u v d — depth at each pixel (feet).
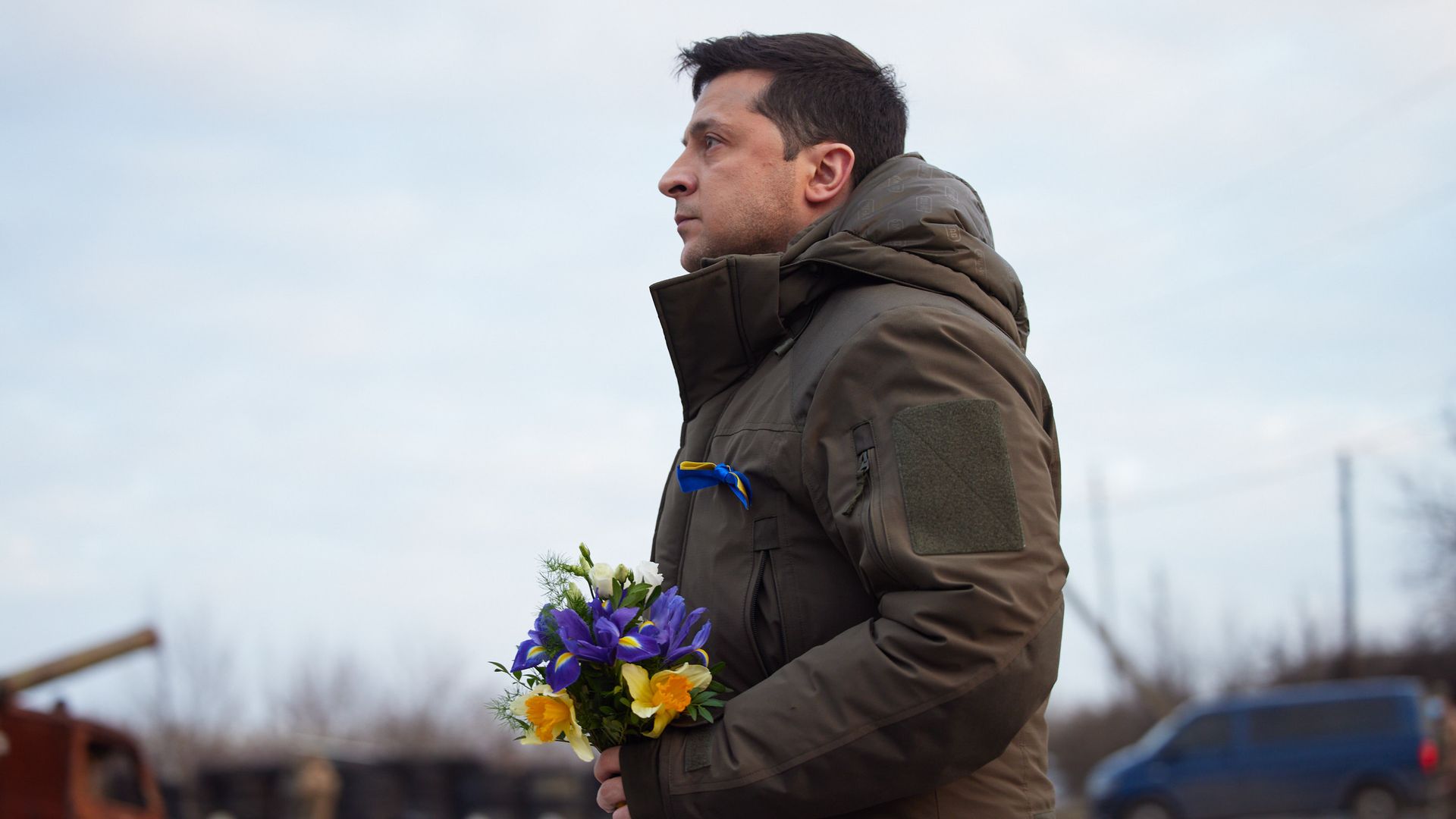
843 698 7.49
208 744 173.99
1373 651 144.66
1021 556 7.66
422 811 80.02
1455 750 75.20
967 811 8.04
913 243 8.84
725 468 8.64
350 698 218.59
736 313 9.16
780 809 7.53
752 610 8.40
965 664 7.38
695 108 10.36
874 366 8.21
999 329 8.93
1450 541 118.32
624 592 8.30
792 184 9.96
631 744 7.98
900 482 7.80
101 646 40.42
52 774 37.63
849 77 10.22
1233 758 77.30
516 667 8.11
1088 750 187.42
